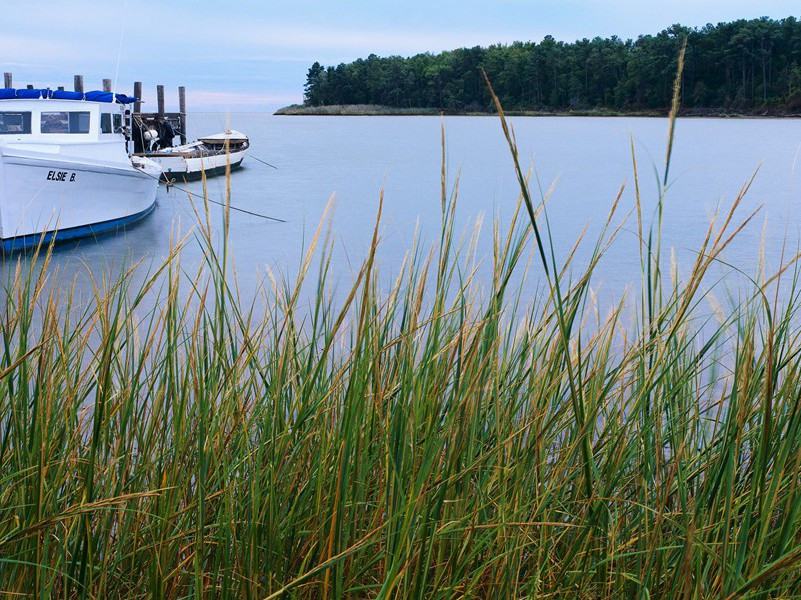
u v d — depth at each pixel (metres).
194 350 1.95
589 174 27.42
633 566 1.92
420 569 1.59
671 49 114.94
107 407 1.95
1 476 1.84
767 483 1.77
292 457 1.92
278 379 1.98
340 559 1.59
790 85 108.31
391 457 1.69
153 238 15.22
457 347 1.92
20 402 2.02
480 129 77.19
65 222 14.45
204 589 1.76
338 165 33.75
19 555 1.73
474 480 1.91
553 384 1.92
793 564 1.46
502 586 1.71
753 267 10.32
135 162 17.92
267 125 101.50
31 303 2.13
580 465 1.89
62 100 16.06
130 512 1.95
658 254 1.83
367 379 1.74
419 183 25.70
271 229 16.22
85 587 1.67
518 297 2.21
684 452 2.01
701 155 37.41
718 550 1.70
